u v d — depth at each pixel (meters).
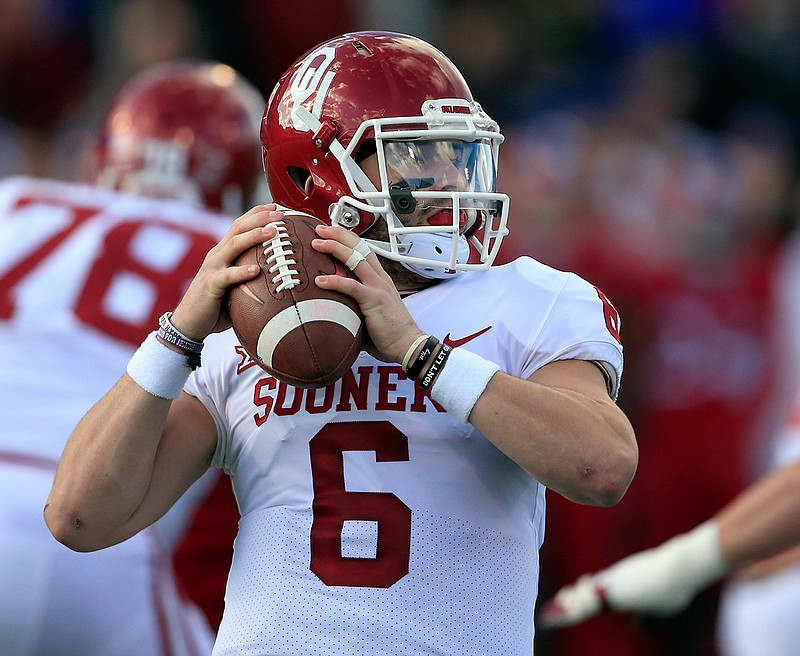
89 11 28.73
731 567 11.55
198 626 12.03
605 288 22.16
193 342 7.96
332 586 7.91
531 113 27.14
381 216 8.28
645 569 11.88
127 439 8.02
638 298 21.86
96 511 8.09
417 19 29.98
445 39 28.94
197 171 13.70
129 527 8.31
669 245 22.86
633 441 7.79
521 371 8.14
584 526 20.00
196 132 13.71
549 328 8.18
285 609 7.94
